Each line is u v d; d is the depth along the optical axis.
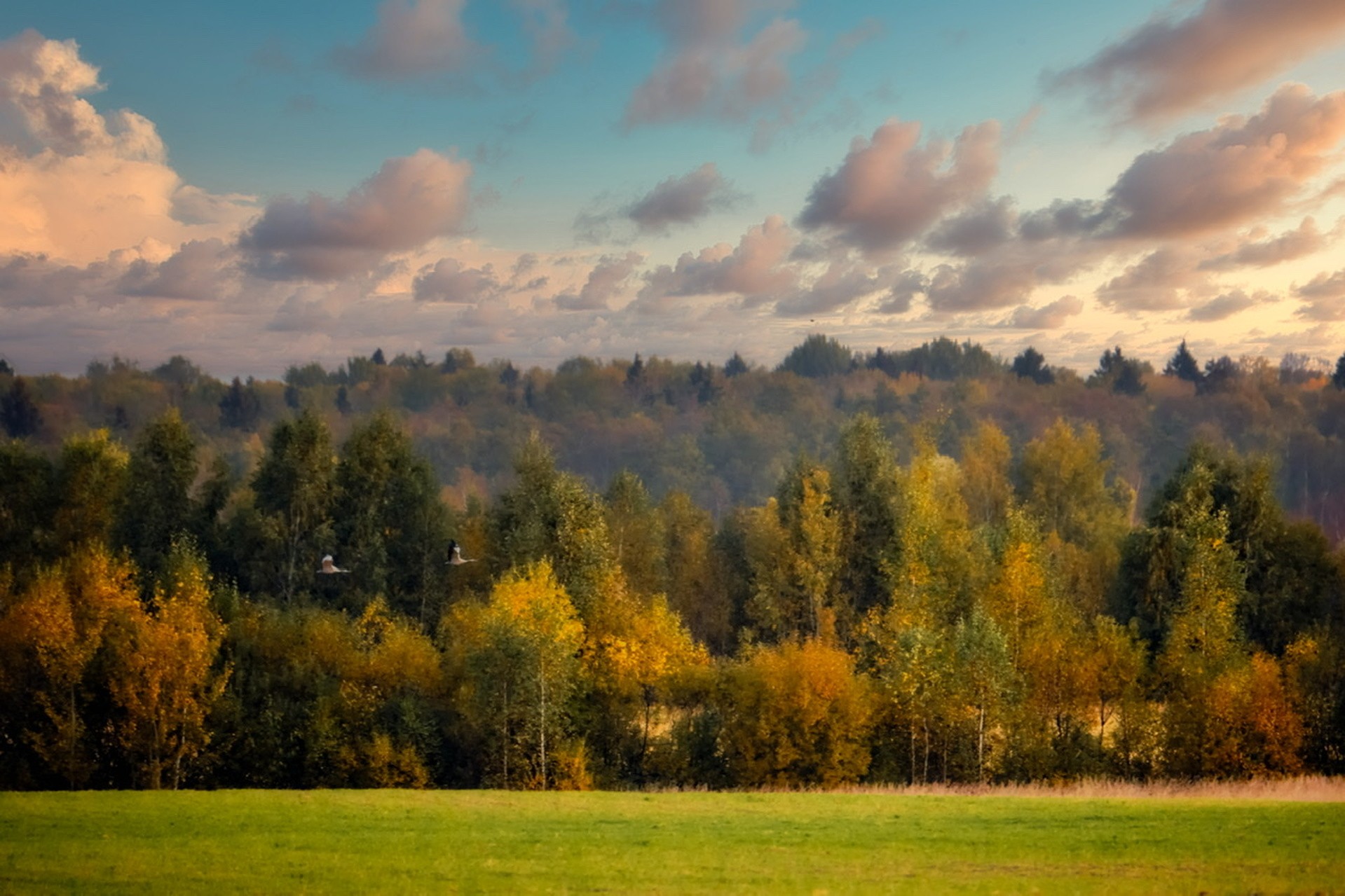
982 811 33.25
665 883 23.88
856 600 75.56
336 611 67.38
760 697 50.09
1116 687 49.88
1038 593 53.59
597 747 52.53
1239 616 62.56
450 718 51.69
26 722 47.38
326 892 23.33
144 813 33.28
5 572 55.16
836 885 23.58
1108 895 22.39
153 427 73.81
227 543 73.50
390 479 76.19
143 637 46.12
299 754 49.28
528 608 49.72
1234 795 39.97
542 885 23.70
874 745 50.28
